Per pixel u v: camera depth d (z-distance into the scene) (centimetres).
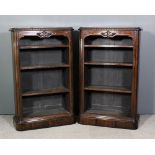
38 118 284
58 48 300
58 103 312
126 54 293
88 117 292
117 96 303
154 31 307
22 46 273
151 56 312
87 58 298
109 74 302
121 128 284
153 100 320
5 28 304
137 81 276
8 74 313
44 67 282
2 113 321
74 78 316
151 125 292
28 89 297
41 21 306
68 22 308
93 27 282
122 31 270
